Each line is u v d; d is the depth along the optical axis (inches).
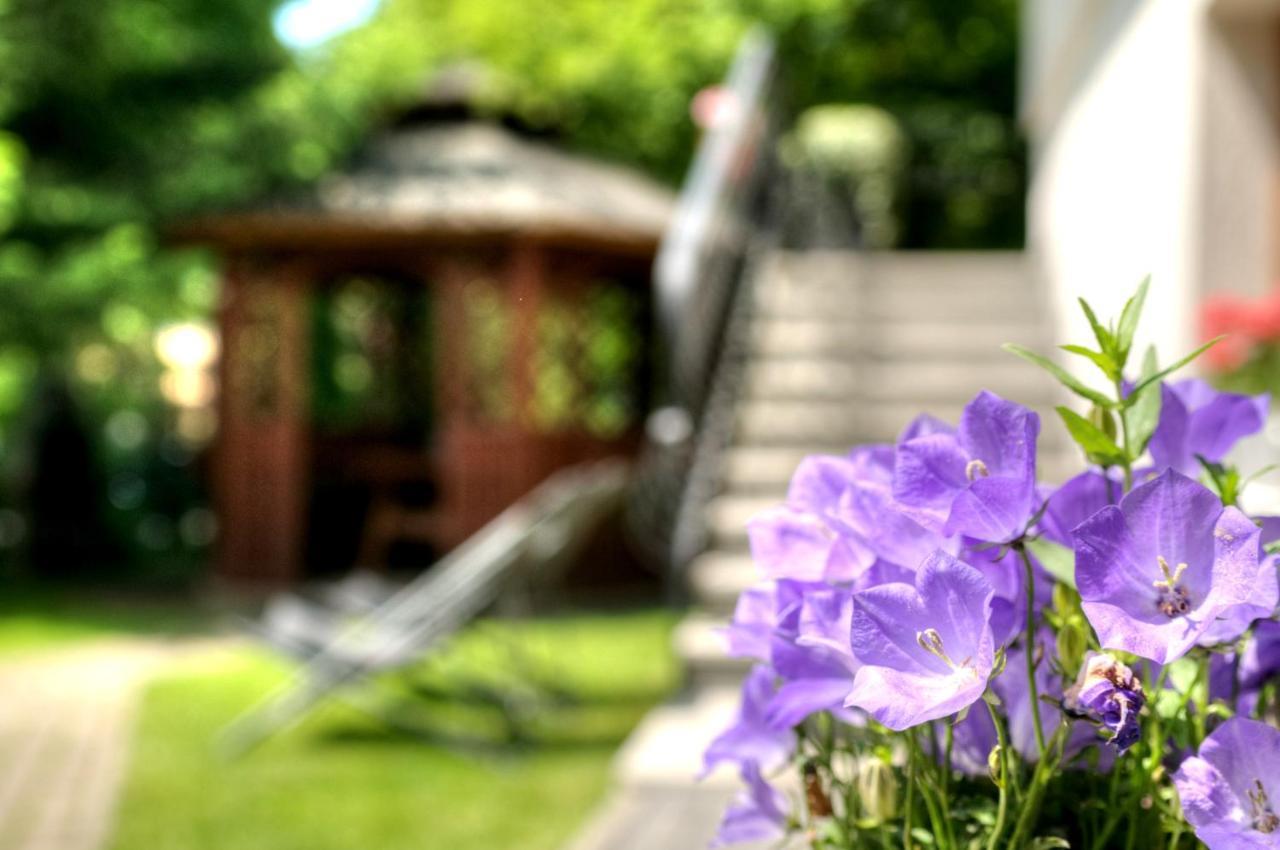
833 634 35.7
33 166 414.3
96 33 400.2
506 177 448.1
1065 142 295.9
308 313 536.1
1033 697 33.9
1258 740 32.7
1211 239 184.7
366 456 485.7
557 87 619.5
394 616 220.8
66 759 217.8
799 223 374.0
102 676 293.7
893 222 575.2
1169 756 37.5
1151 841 36.7
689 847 148.3
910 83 677.9
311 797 188.9
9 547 532.4
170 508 607.5
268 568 437.4
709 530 241.4
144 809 183.9
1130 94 225.3
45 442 512.7
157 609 406.0
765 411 277.6
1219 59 184.7
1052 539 37.5
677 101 623.5
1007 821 36.2
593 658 301.9
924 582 32.1
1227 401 40.0
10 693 274.7
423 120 481.4
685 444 258.5
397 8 657.0
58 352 436.8
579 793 188.5
